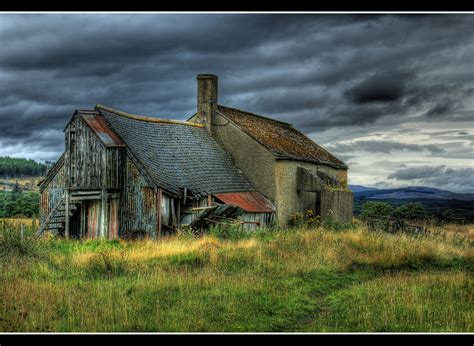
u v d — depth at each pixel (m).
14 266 15.73
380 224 29.97
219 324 11.25
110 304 12.10
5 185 133.62
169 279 14.73
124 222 27.23
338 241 21.95
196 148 33.16
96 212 27.89
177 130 33.41
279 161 33.72
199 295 13.30
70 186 27.83
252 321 11.63
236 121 35.81
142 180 26.98
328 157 43.00
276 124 44.06
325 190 34.16
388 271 19.03
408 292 14.30
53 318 11.27
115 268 16.11
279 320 11.84
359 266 19.34
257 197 32.94
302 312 12.67
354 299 13.83
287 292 14.31
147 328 10.78
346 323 11.71
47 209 30.69
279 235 22.97
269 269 17.23
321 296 14.75
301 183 35.34
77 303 12.16
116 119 29.20
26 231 22.28
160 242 22.75
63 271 16.02
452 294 14.35
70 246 21.86
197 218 26.48
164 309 12.19
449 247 23.44
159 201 26.48
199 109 36.31
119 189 27.39
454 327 11.29
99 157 27.19
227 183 32.09
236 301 12.88
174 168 29.41
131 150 27.41
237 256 18.36
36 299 12.30
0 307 11.51
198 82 36.38
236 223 26.41
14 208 50.88
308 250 20.11
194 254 18.52
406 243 22.33
